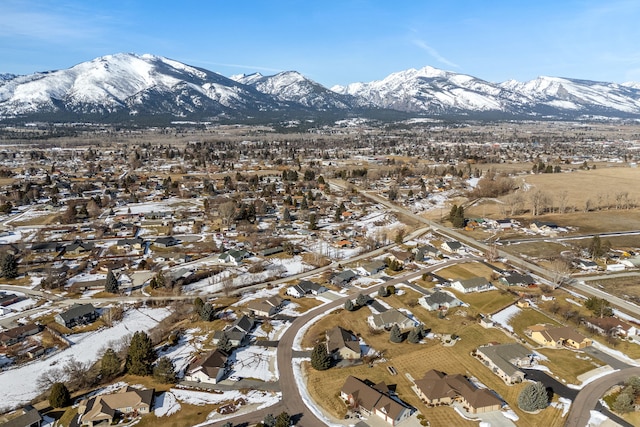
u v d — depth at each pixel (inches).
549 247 5674.2
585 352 3255.4
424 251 5433.1
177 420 2512.3
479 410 2578.7
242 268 5044.3
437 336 3501.5
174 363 3120.1
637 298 4178.2
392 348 3314.5
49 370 3115.2
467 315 3855.8
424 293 4323.3
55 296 4318.4
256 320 3777.1
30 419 2481.5
